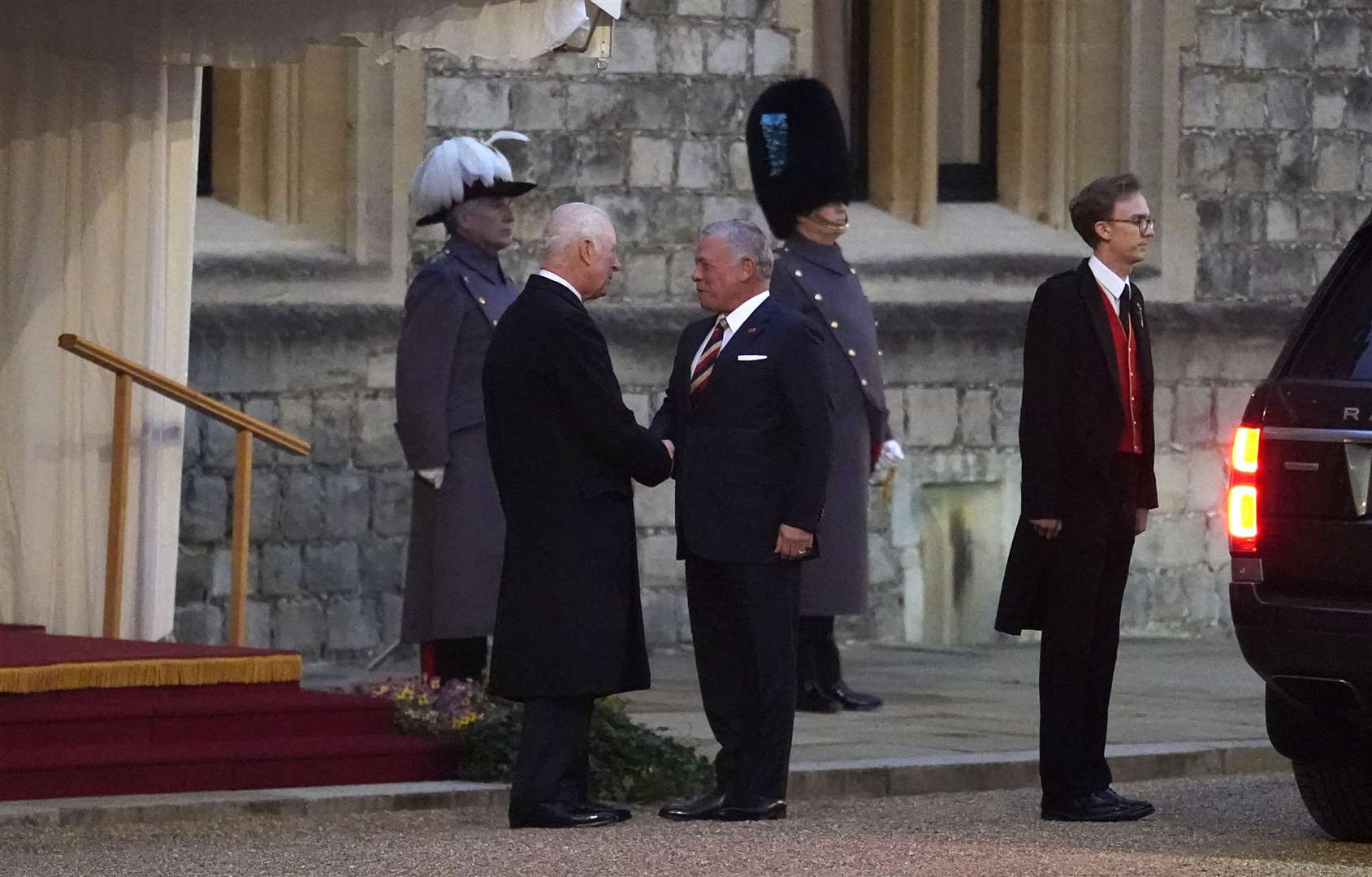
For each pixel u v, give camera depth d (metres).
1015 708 38.66
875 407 38.19
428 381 35.34
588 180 46.91
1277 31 52.84
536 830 26.98
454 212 36.12
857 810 29.72
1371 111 53.78
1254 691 41.59
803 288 38.00
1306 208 53.16
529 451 27.14
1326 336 25.56
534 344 27.05
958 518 50.00
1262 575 25.17
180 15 36.03
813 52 50.56
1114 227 27.88
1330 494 24.80
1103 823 27.95
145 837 27.05
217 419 37.56
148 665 30.36
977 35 53.25
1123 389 27.83
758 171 38.69
